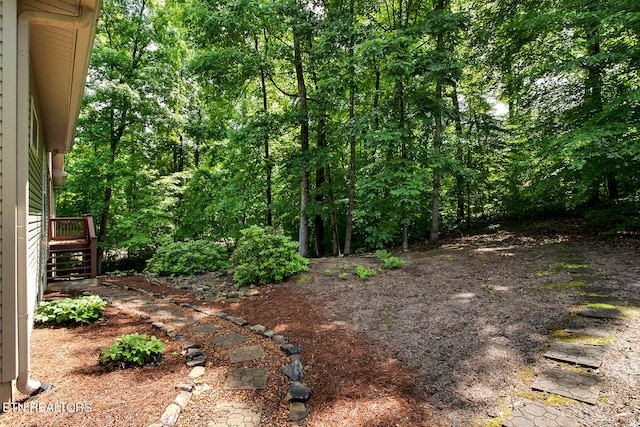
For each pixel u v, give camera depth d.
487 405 2.50
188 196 13.30
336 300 5.16
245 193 10.73
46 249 6.77
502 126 9.59
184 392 2.67
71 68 3.79
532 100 8.09
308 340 3.90
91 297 4.82
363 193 7.93
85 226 8.53
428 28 7.05
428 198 9.63
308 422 2.43
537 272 5.19
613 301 3.79
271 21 8.63
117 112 11.95
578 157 5.91
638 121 5.83
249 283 6.52
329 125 9.56
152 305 5.39
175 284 7.09
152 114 12.05
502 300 4.32
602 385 2.48
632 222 6.43
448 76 7.22
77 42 3.15
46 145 6.94
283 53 9.47
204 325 4.46
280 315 4.77
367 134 7.45
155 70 11.98
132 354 3.13
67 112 5.42
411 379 2.96
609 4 5.89
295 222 11.88
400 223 8.70
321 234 11.30
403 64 6.74
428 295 4.89
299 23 8.44
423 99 7.57
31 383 2.57
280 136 10.99
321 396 2.77
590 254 5.70
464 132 9.09
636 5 5.55
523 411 2.37
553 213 9.15
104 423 2.22
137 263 14.49
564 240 6.92
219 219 12.57
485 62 8.98
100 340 3.73
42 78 4.14
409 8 8.52
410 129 8.34
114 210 12.51
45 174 6.75
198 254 8.49
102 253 12.63
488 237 8.44
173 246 8.94
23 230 2.54
